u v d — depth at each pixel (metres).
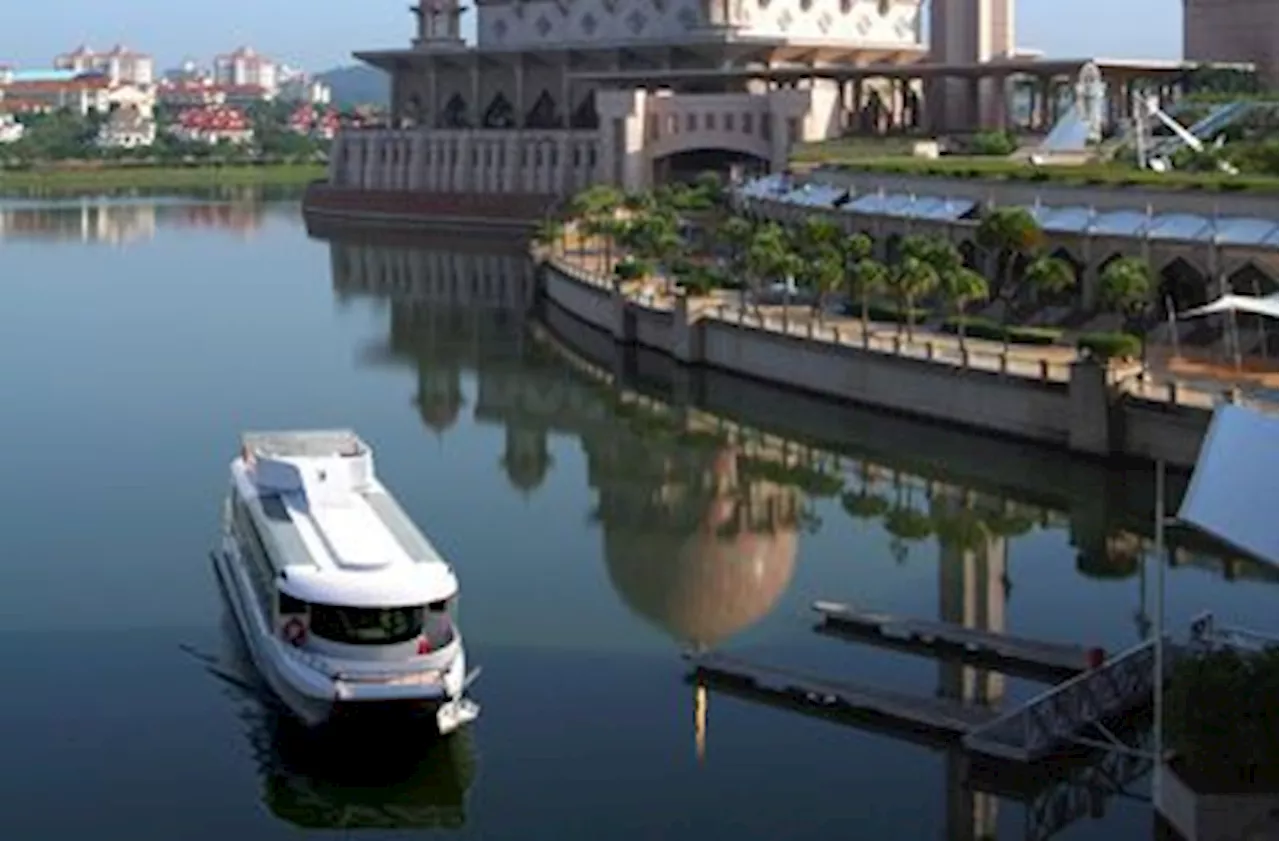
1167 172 142.62
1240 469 50.72
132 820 51.56
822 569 78.38
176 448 105.38
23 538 82.81
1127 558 79.31
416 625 56.28
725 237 165.25
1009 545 82.44
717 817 50.81
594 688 61.31
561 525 86.62
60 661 64.75
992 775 52.44
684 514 89.31
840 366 116.00
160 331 161.38
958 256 123.88
